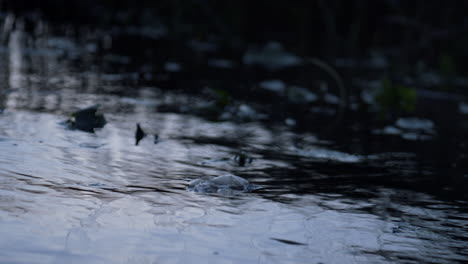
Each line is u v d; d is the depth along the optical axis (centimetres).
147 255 165
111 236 177
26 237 168
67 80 548
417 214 234
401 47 1313
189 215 205
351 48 1286
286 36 1370
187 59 899
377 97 623
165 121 407
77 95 467
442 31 1274
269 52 1046
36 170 242
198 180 254
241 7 1357
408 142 418
